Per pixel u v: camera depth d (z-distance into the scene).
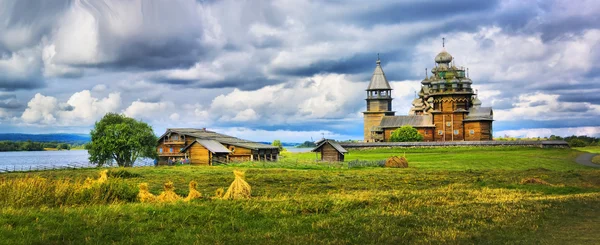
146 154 124.06
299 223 27.92
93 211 28.70
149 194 36.25
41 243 22.38
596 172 73.50
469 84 175.12
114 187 35.34
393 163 95.06
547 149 141.50
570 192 47.34
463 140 169.38
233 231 26.12
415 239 24.78
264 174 71.25
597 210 33.09
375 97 198.88
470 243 24.17
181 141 130.25
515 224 28.42
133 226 25.95
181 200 34.91
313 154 169.75
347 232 25.94
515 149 143.12
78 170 84.12
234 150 124.56
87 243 22.77
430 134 173.50
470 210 32.62
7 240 22.44
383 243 24.06
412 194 42.81
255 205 32.47
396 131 169.50
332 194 43.91
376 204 35.22
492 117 168.62
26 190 32.06
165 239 23.97
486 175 70.00
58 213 27.83
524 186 51.75
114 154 122.31
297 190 48.38
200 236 24.55
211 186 53.12
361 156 136.50
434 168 90.62
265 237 24.62
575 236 25.75
